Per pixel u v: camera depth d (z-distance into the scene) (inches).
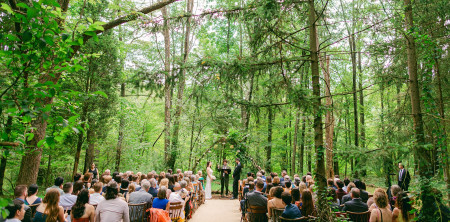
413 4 247.6
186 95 619.2
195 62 225.1
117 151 572.4
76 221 147.9
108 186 157.4
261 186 234.5
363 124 676.1
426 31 257.1
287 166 787.4
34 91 96.0
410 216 166.4
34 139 242.4
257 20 229.3
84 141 496.7
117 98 515.2
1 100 89.5
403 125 250.4
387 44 248.8
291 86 214.5
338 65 733.9
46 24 91.7
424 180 164.2
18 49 93.4
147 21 284.2
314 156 212.8
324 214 188.4
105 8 465.4
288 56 277.9
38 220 158.7
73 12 437.7
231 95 232.8
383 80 231.0
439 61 267.6
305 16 261.6
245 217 273.9
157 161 564.7
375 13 276.5
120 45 506.0
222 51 830.5
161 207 202.1
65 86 422.0
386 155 155.9
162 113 776.9
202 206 382.3
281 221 175.0
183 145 575.8
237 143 520.4
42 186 536.1
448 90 283.3
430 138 216.7
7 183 524.1
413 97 217.9
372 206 191.9
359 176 369.7
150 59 812.6
